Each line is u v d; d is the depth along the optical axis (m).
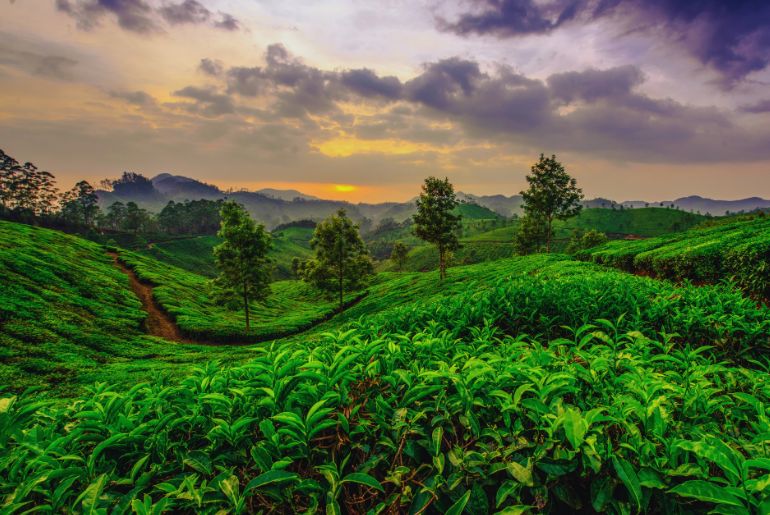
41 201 146.50
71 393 18.19
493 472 2.16
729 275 15.55
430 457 2.50
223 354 27.97
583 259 38.28
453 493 2.16
